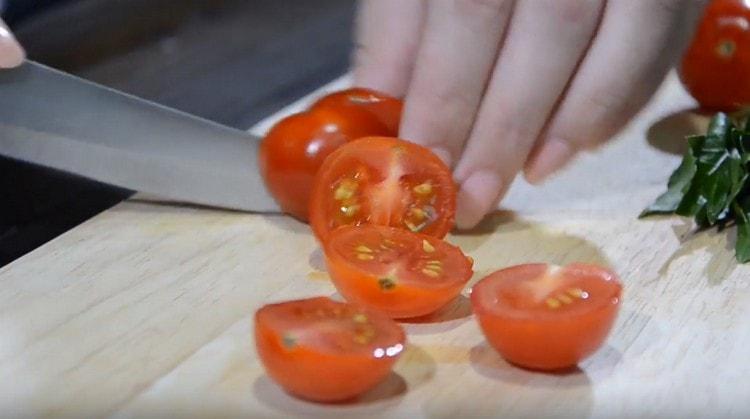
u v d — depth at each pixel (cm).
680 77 48
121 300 36
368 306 35
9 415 33
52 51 48
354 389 32
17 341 35
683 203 40
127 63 49
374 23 42
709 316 36
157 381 34
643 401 33
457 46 38
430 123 39
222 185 41
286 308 33
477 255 39
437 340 35
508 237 40
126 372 34
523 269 34
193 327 35
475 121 39
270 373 33
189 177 41
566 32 38
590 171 43
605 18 39
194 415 33
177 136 41
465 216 39
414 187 38
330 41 53
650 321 35
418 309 35
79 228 40
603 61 39
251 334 35
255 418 32
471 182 39
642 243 39
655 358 34
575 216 41
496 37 38
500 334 33
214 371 34
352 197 38
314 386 32
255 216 41
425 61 38
